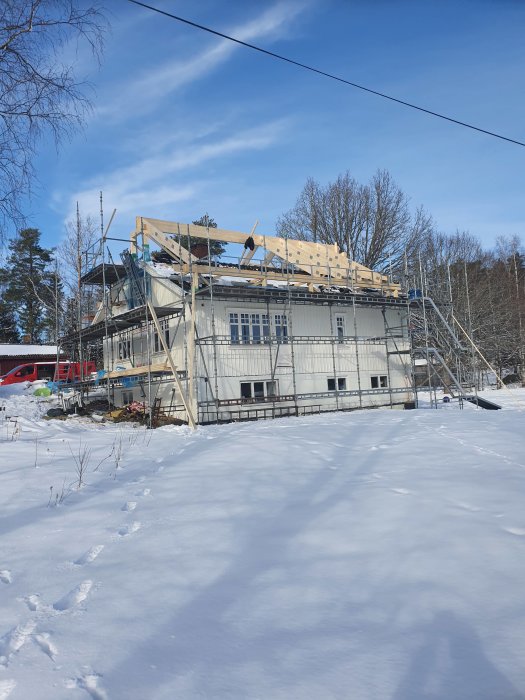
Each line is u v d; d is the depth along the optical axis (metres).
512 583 3.94
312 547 4.85
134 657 3.11
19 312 52.59
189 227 21.78
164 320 21.28
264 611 3.64
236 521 5.72
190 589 4.04
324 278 23.59
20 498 6.84
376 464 8.76
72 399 24.53
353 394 23.83
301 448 10.43
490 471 7.83
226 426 17.22
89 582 4.25
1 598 4.01
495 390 37.25
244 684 2.80
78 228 37.19
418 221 42.78
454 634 3.24
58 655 3.14
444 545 4.75
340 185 40.66
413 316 30.14
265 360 21.56
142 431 15.76
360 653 3.07
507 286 48.72
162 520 5.84
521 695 2.64
